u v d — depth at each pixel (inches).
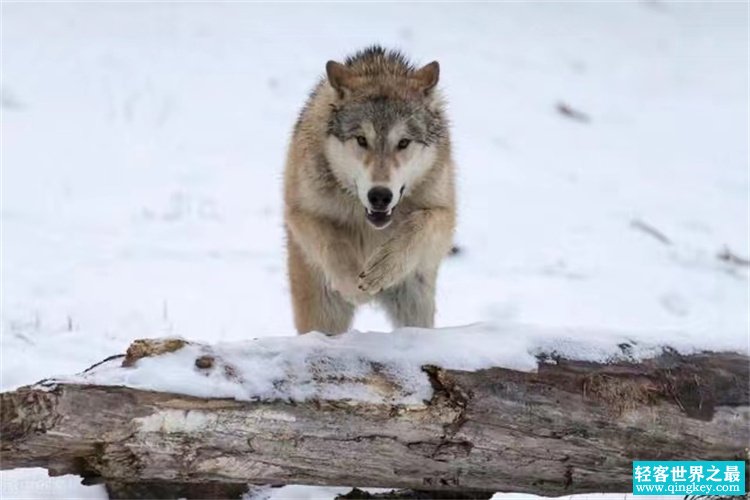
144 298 505.4
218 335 463.5
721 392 277.9
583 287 591.2
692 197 801.6
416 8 1230.3
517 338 280.7
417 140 342.0
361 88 346.0
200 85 934.4
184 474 256.1
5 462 245.0
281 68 995.3
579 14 1290.6
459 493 285.0
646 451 274.5
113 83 914.7
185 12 1122.7
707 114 1031.0
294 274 371.6
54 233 597.6
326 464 263.0
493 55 1112.8
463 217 701.9
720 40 1264.8
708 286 606.2
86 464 253.0
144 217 647.8
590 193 786.8
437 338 279.7
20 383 373.1
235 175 755.4
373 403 261.7
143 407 246.8
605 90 1065.5
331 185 349.4
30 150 758.5
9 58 939.3
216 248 604.1
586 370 274.2
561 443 270.4
